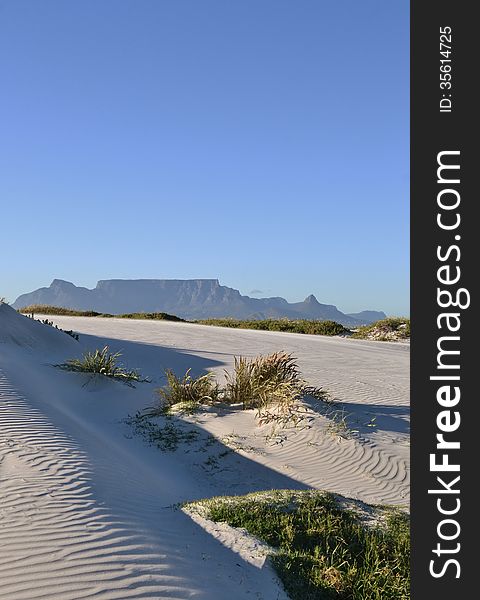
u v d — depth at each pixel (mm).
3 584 3883
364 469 8773
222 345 26016
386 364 21531
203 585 4422
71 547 4527
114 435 10211
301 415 10703
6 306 18984
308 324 40219
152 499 6484
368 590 4934
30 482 5898
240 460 9094
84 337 23766
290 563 5102
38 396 10922
